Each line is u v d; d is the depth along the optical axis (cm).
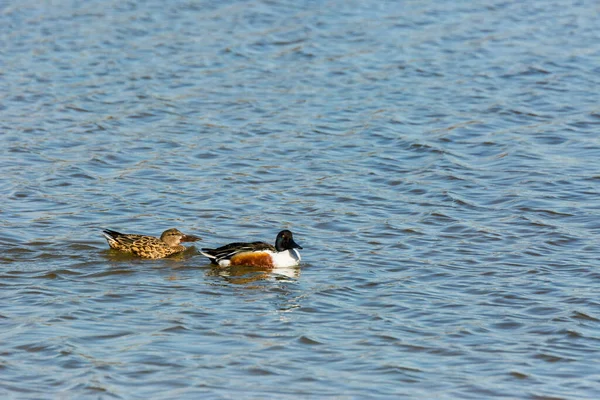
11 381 1391
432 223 2152
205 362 1462
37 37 3828
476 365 1473
